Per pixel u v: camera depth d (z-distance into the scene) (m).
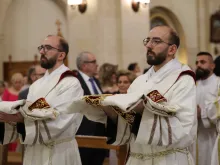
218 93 5.53
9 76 14.15
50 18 14.46
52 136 4.31
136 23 13.52
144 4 13.77
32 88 4.68
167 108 3.55
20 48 14.46
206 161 6.16
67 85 4.53
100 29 12.67
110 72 8.05
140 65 13.55
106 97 3.64
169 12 17.27
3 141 4.61
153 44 3.88
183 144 3.75
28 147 4.64
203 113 5.75
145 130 3.60
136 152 3.96
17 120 4.27
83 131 6.42
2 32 13.81
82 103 3.80
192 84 3.81
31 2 14.58
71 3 12.73
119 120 3.95
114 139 3.99
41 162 4.53
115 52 13.03
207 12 18.02
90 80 6.98
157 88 3.83
